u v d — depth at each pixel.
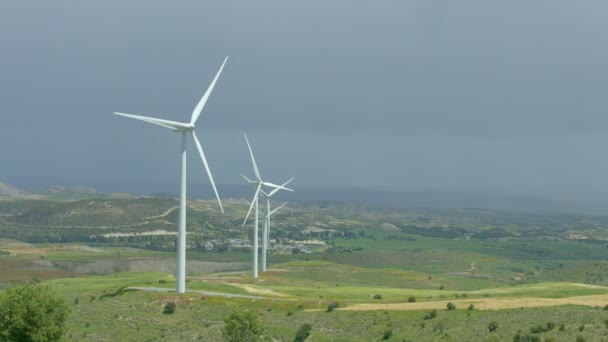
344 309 127.00
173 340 108.81
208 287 160.25
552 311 111.56
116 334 115.06
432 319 114.38
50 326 88.75
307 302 134.38
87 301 146.00
